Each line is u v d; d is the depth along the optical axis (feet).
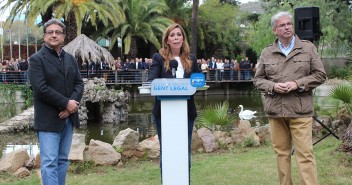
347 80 32.73
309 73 13.39
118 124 55.11
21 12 82.02
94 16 82.69
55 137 13.60
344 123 29.71
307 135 13.20
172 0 112.06
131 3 98.32
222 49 124.36
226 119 28.32
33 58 13.50
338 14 96.07
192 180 17.62
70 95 14.06
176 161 11.31
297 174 17.53
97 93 55.98
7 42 125.18
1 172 19.92
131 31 99.86
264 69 13.94
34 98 13.67
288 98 13.29
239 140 25.90
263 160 20.67
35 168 20.80
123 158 22.39
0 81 75.92
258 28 101.40
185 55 13.07
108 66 86.22
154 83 11.09
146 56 117.19
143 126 52.24
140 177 18.51
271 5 102.78
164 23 102.58
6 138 42.55
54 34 13.67
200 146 24.89
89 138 44.34
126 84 86.74
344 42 96.73
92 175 19.45
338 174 17.13
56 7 78.64
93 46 68.18
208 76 95.30
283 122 13.73
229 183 16.94
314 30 22.56
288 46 13.58
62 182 14.25
